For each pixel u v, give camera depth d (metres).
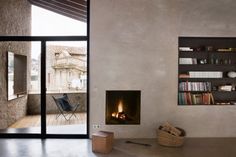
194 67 5.22
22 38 4.88
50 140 4.73
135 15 4.84
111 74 4.86
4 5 5.00
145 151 4.07
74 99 7.03
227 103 5.05
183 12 4.89
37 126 5.57
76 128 5.56
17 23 5.02
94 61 4.83
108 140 4.01
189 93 5.02
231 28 4.97
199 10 4.91
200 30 4.92
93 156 3.82
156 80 4.90
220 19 4.95
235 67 5.23
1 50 5.04
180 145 4.31
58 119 6.54
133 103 4.98
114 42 4.84
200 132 4.95
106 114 4.89
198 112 4.95
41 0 4.95
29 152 4.00
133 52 4.86
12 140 4.71
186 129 4.94
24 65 5.89
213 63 5.09
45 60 4.89
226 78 5.22
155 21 4.86
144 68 4.88
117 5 4.82
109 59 4.84
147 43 4.86
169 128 4.45
